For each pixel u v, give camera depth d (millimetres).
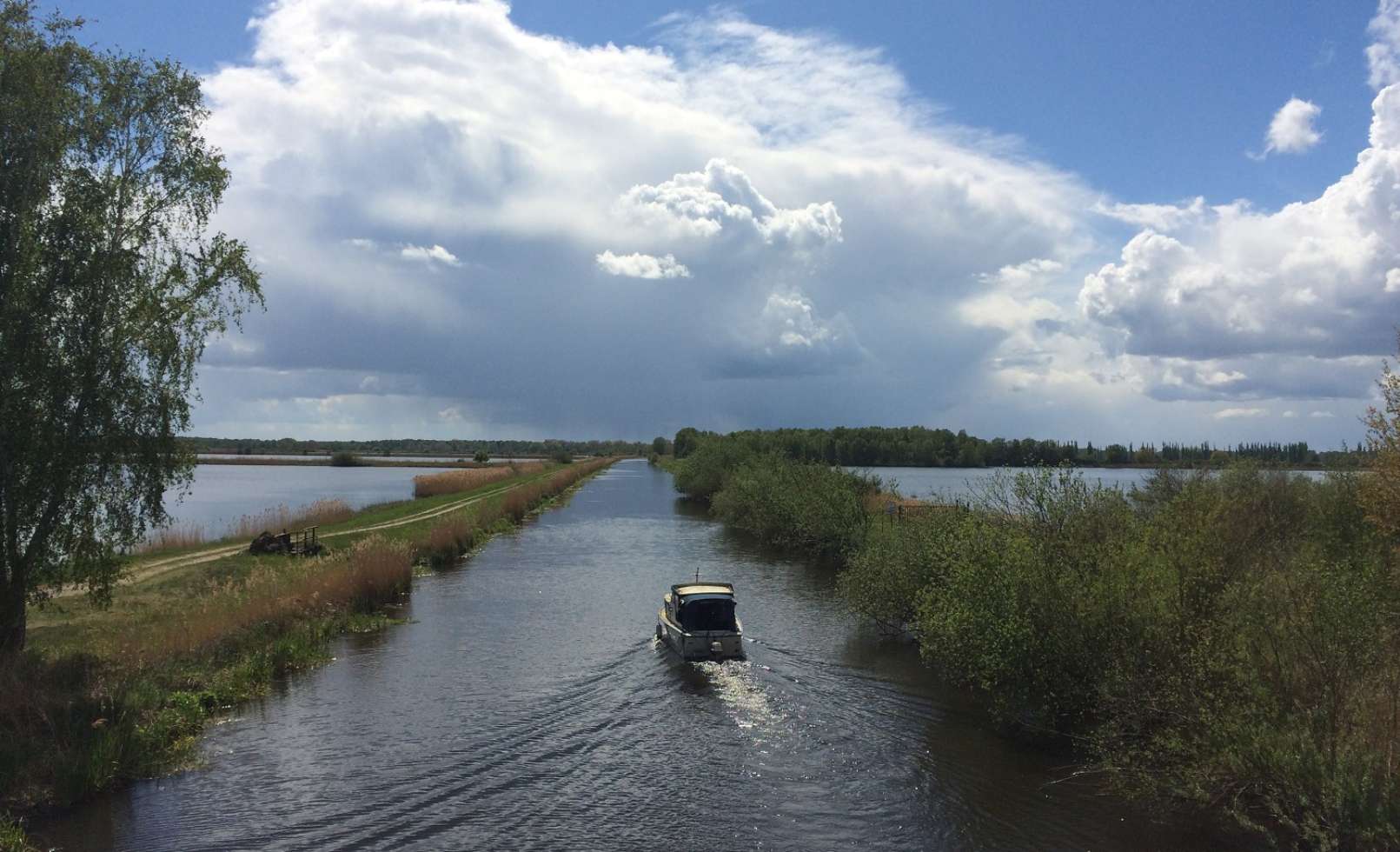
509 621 27594
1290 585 12672
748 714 18062
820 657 22375
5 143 17641
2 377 17344
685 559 41531
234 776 15000
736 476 62469
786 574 36719
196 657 20578
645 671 21328
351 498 84688
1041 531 17469
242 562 32688
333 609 27016
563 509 72625
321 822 13258
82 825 13164
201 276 20359
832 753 15891
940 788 14242
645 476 141625
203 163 20266
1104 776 14367
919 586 23141
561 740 16703
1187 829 12398
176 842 12625
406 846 12500
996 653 16328
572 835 12836
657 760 15664
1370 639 11719
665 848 12414
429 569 38625
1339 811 10297
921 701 18734
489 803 13906
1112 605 15031
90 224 18562
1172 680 13164
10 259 17594
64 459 17859
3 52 17750
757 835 12750
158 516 19672
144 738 15875
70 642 20031
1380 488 17656
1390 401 17547
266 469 169750
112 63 19359
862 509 39500
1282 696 12117
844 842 12523
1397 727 10891
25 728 15109
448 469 160125
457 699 19312
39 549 18312
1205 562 14430
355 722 17828
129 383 19031
